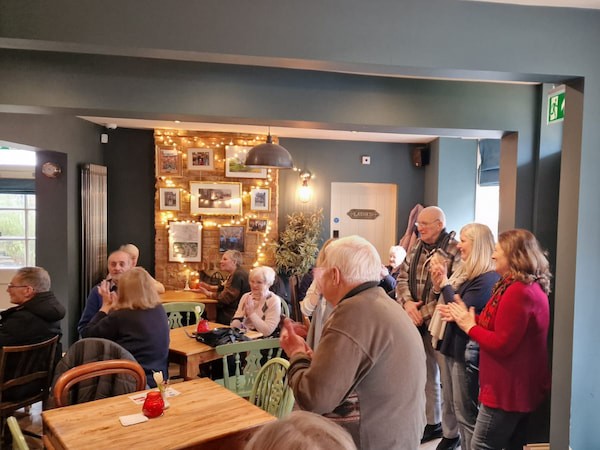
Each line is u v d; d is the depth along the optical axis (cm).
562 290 225
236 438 170
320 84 300
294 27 191
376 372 137
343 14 194
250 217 571
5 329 286
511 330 204
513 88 310
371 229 629
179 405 191
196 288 531
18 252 596
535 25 206
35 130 410
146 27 183
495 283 231
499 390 212
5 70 273
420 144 616
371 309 141
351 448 74
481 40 202
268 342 270
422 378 144
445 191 561
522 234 211
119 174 562
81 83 280
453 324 250
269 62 198
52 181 468
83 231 490
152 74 287
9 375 279
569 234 220
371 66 200
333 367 134
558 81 219
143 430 169
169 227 561
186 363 283
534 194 310
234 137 563
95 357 218
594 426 221
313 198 605
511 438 222
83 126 503
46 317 298
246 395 262
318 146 602
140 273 261
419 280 292
